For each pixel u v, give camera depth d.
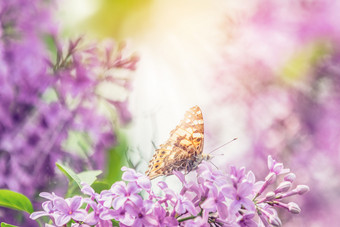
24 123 0.43
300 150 0.57
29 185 0.42
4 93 0.43
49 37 0.46
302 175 0.57
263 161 0.56
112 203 0.34
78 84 0.43
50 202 0.35
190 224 0.34
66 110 0.44
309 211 0.56
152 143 0.42
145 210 0.34
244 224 0.34
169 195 0.34
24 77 0.43
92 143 0.44
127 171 0.35
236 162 0.56
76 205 0.34
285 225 0.48
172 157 0.39
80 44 0.43
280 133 0.57
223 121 0.58
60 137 0.43
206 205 0.34
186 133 0.40
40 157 0.43
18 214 0.41
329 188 0.57
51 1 0.49
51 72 0.43
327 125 0.57
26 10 0.46
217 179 0.35
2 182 0.42
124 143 0.44
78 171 0.43
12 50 0.44
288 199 0.56
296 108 0.58
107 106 0.44
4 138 0.42
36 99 0.43
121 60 0.43
